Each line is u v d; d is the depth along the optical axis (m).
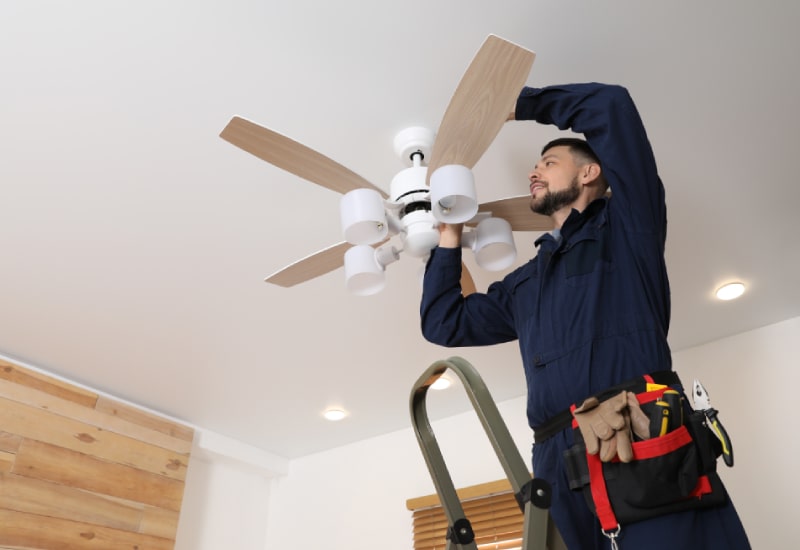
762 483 3.28
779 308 3.39
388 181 2.51
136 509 3.87
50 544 3.42
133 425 4.04
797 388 3.35
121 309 3.25
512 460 0.69
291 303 3.22
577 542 1.20
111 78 2.11
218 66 2.08
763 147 2.45
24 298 3.14
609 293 1.35
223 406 4.27
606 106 1.50
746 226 2.84
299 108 2.22
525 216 2.12
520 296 1.51
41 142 2.33
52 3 1.88
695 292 3.28
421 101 2.21
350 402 4.23
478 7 1.94
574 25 2.00
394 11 1.94
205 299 3.18
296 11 1.92
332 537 4.58
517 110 1.69
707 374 3.64
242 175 2.48
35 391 3.61
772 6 1.96
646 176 1.46
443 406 4.33
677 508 1.12
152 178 2.49
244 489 4.89
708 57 2.11
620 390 1.22
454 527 0.79
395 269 3.01
